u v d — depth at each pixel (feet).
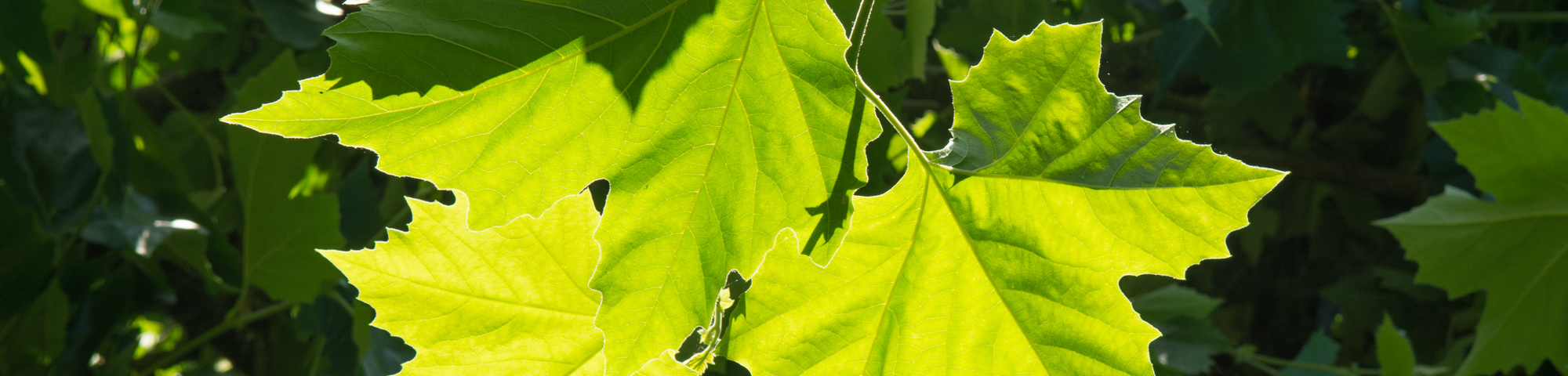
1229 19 6.54
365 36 2.29
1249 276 8.71
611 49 2.34
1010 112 2.44
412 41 2.29
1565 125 4.45
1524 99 4.56
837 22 2.34
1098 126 2.43
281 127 2.28
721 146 2.38
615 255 2.38
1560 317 5.00
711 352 2.61
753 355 2.57
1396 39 7.54
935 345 2.56
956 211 2.47
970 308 2.54
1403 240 5.10
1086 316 2.50
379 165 2.33
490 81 2.32
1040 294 2.50
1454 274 5.11
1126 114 2.42
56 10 6.48
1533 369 5.17
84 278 5.22
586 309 2.66
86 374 5.68
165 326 11.57
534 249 2.63
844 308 2.55
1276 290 8.70
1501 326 5.15
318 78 2.27
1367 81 8.05
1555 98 6.95
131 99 5.67
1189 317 6.21
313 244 4.48
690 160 2.38
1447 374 6.43
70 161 5.22
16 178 4.99
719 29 2.34
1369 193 8.15
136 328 6.07
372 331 3.41
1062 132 2.43
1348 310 7.63
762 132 2.37
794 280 2.54
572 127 2.35
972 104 2.44
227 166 6.94
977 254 2.50
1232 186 2.38
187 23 6.55
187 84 7.86
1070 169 2.43
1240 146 8.22
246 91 4.26
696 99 2.36
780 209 2.39
